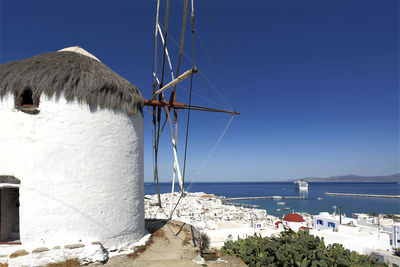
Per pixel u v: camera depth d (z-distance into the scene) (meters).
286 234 8.16
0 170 6.62
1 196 7.53
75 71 7.37
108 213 7.41
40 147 6.66
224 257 7.35
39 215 6.49
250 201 102.19
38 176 6.58
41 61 7.64
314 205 85.19
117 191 7.72
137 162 8.70
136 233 8.34
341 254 6.78
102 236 7.20
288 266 6.87
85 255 6.35
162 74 9.31
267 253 7.36
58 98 6.95
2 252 6.12
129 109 8.21
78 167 7.00
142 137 9.45
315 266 6.49
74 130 7.05
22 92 6.84
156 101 9.71
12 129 6.74
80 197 6.94
